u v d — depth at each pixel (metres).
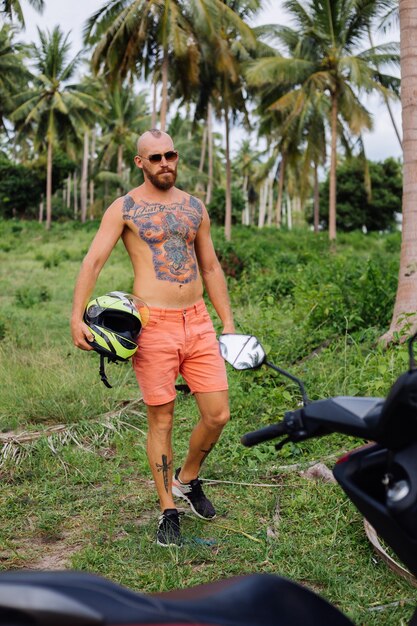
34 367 7.03
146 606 1.26
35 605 1.19
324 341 7.36
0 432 5.54
